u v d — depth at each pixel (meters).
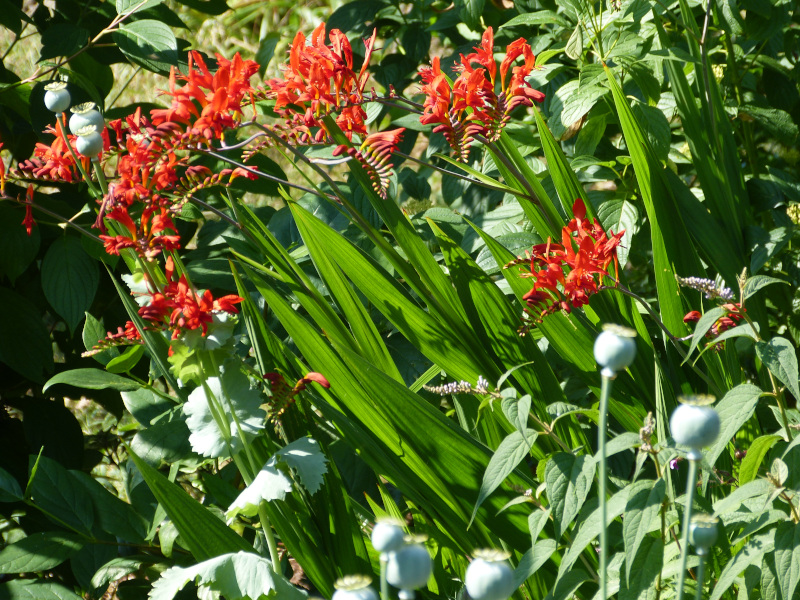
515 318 3.17
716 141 3.38
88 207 3.45
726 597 2.94
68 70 3.50
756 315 3.34
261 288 3.03
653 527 2.80
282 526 2.99
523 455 2.79
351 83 2.98
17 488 3.21
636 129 3.22
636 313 3.22
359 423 3.06
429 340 3.15
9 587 3.16
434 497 3.03
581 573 2.79
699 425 2.42
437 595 3.02
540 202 3.18
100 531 3.26
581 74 3.39
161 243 2.82
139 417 3.34
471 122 3.01
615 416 3.17
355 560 3.01
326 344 3.05
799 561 2.67
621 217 3.40
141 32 3.45
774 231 3.36
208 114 2.84
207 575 2.82
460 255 3.16
